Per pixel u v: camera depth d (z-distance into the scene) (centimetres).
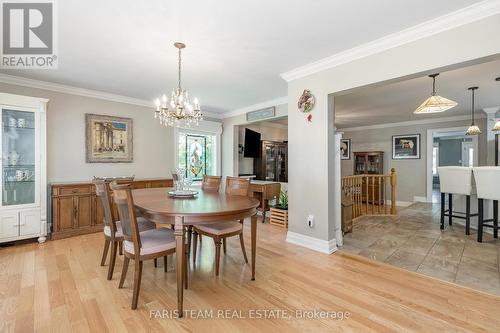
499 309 180
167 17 202
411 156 661
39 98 326
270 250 303
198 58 281
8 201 315
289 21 209
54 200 340
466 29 196
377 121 668
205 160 568
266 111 477
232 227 249
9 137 317
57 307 180
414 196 658
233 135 560
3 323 161
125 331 156
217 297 197
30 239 334
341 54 269
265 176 613
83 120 399
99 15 199
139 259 183
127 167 446
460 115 586
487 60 196
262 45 252
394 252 298
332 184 303
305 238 315
